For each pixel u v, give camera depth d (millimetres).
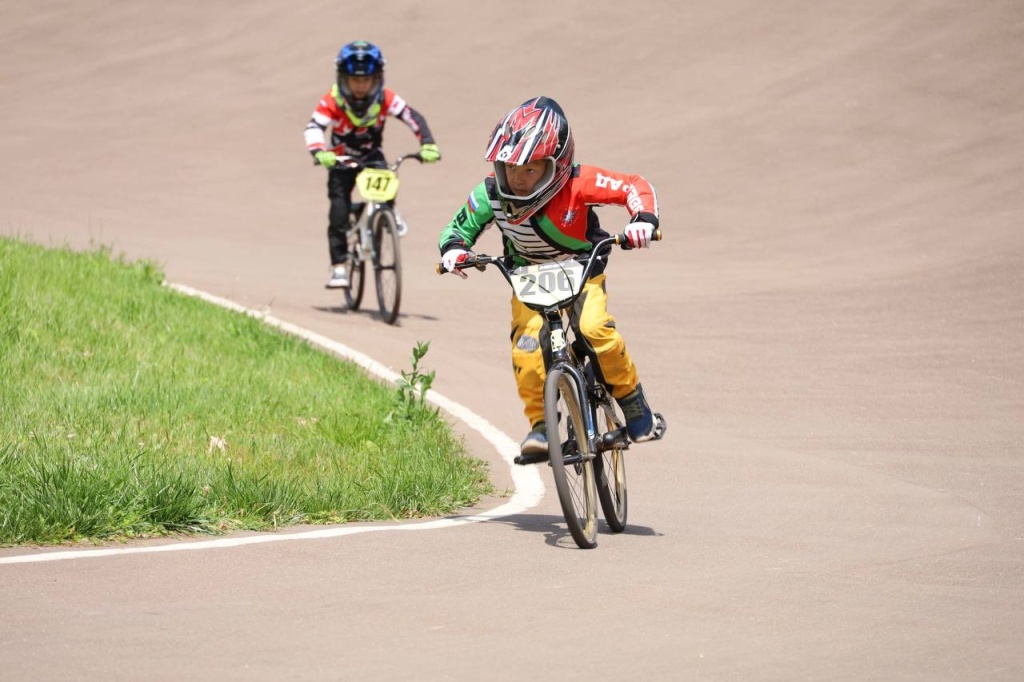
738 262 64438
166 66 114688
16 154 92625
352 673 15789
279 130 97000
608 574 21188
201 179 86000
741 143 84500
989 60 92500
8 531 21688
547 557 22438
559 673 15992
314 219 77062
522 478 30375
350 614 18328
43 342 35469
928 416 37062
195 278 58312
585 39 105500
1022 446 33688
